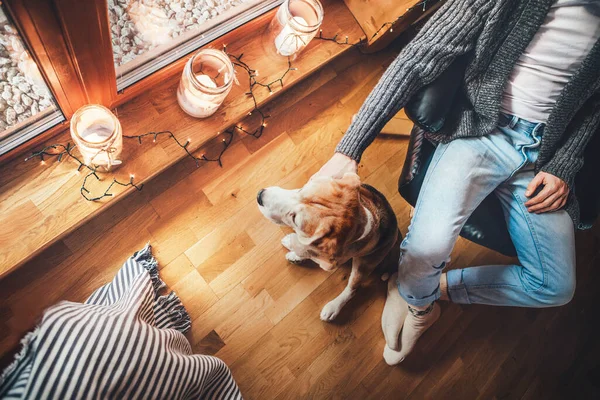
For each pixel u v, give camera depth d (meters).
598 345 2.01
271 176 1.81
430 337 1.85
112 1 1.34
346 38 1.79
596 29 1.20
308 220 1.13
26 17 0.92
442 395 1.81
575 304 2.02
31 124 1.37
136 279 1.18
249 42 1.68
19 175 1.43
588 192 1.43
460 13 1.22
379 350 1.79
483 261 1.96
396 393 1.77
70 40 1.04
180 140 1.57
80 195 1.46
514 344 1.92
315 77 1.92
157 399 0.96
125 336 0.93
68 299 1.56
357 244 1.31
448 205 1.36
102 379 0.88
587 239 2.08
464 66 1.29
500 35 1.25
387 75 1.28
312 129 1.89
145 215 1.67
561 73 1.28
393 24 1.71
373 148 1.94
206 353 1.64
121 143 1.38
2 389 0.86
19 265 1.42
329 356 1.74
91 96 1.36
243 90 1.65
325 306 1.73
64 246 1.58
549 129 1.31
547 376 1.93
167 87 1.58
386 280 1.84
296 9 1.63
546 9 1.19
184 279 1.67
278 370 1.69
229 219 1.74
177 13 1.49
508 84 1.35
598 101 1.33
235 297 1.70
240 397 1.29
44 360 0.86
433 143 1.49
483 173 1.38
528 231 1.42
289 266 1.77
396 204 1.93
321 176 1.23
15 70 1.22
